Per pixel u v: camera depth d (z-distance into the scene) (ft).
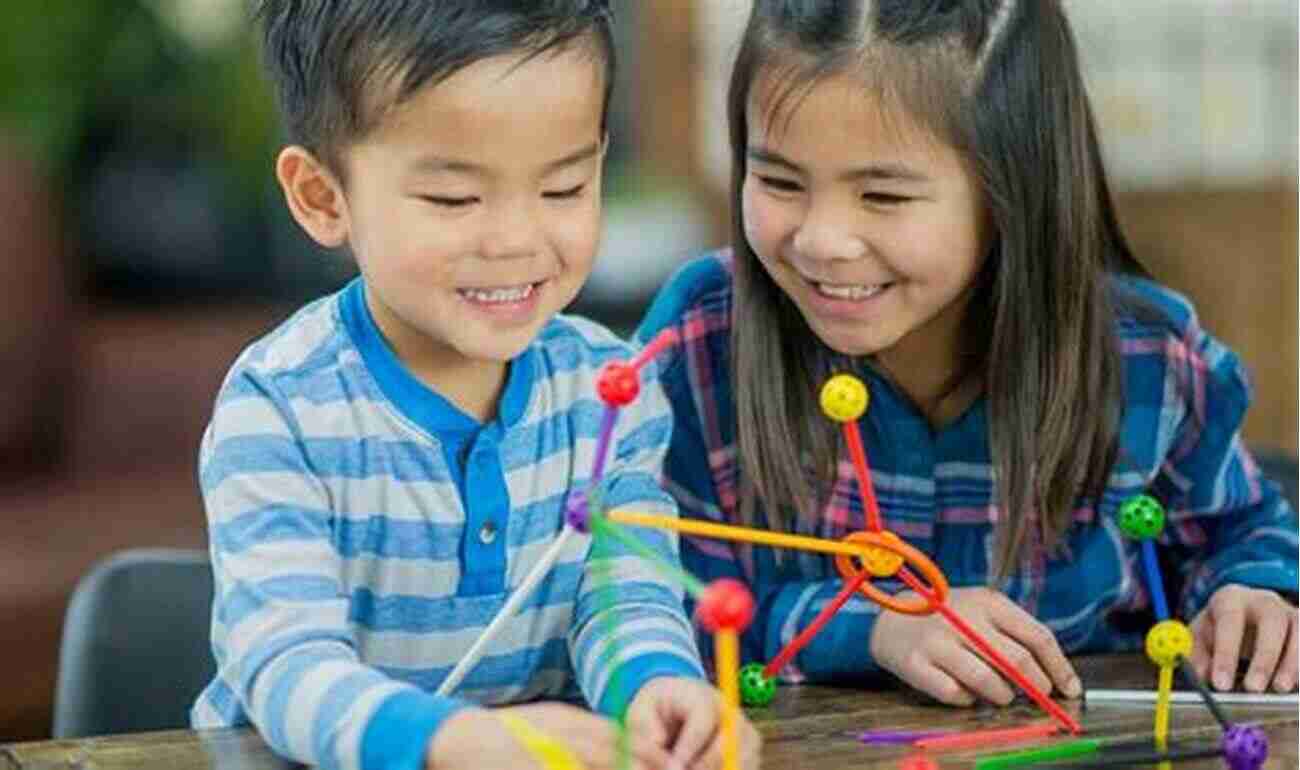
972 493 4.90
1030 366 4.70
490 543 4.13
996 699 4.24
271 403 3.96
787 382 4.80
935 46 4.31
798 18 4.32
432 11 3.70
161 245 12.62
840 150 4.29
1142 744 3.87
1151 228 11.82
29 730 9.12
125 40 12.29
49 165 12.14
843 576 4.33
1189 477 5.10
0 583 9.05
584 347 4.33
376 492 4.04
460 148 3.72
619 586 4.15
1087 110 4.72
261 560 3.82
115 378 10.91
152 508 10.10
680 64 12.55
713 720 3.61
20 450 10.46
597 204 3.92
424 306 3.84
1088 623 5.05
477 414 4.14
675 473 4.96
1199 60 11.73
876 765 3.74
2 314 10.41
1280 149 11.63
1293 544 5.09
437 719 3.39
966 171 4.41
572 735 3.50
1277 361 11.73
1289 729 4.04
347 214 3.96
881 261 4.37
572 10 3.77
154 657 5.30
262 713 3.63
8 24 12.11
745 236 4.60
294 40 3.98
